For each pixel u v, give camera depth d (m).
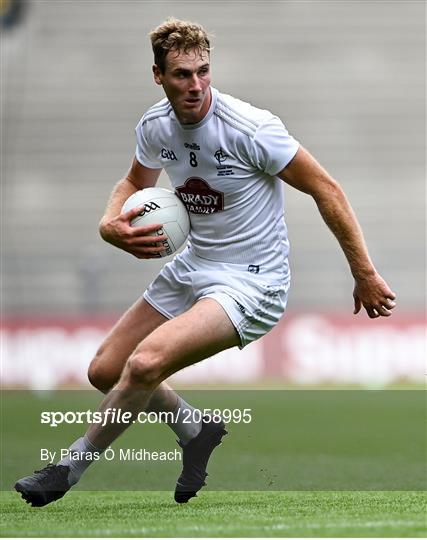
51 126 87.25
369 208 83.31
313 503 18.67
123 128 87.56
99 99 88.25
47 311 78.69
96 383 19.36
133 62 89.81
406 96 88.19
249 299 17.91
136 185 19.44
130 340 19.20
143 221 18.05
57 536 14.26
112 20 91.06
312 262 78.12
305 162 17.56
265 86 88.38
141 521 15.96
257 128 17.33
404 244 81.25
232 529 14.66
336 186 17.66
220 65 89.12
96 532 14.58
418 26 90.75
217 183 17.81
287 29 90.50
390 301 17.72
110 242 18.02
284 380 62.84
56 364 64.50
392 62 89.31
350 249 17.62
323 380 62.91
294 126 87.19
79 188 85.12
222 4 91.19
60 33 90.44
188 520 15.98
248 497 20.05
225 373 62.41
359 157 86.12
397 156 86.19
